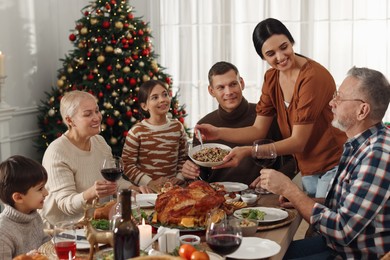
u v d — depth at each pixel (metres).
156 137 3.79
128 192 1.87
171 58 6.78
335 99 2.52
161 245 2.17
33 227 2.60
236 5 6.56
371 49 6.23
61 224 2.12
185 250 1.82
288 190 2.58
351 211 2.32
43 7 5.80
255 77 6.60
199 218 2.47
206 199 2.47
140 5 6.73
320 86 3.17
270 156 2.80
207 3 6.62
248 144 3.72
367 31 6.23
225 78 3.73
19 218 2.51
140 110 4.02
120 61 5.40
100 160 3.32
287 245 2.52
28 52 5.61
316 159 3.32
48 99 5.78
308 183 3.34
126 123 5.33
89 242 2.11
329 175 3.17
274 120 3.74
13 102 5.43
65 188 3.09
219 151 3.21
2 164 2.51
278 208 2.83
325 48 6.34
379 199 2.29
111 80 5.29
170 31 6.75
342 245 2.42
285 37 3.23
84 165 3.22
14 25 5.43
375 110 2.44
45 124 5.55
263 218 2.62
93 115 3.20
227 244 1.94
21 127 5.54
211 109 6.75
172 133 3.83
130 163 3.78
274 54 3.25
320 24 6.34
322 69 3.23
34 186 2.50
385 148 2.34
